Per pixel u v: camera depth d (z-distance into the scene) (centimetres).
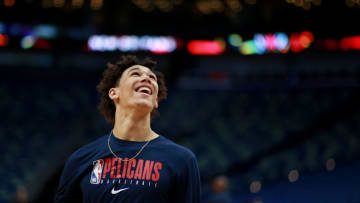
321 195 1611
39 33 2367
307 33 2367
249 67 2400
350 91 2183
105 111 264
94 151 227
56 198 234
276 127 2059
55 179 1755
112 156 221
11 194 1553
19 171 1706
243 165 1872
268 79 2353
